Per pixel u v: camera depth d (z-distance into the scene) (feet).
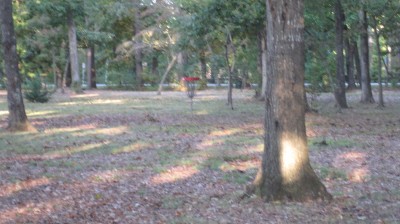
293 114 27.20
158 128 61.00
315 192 27.76
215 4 74.69
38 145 49.24
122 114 77.87
